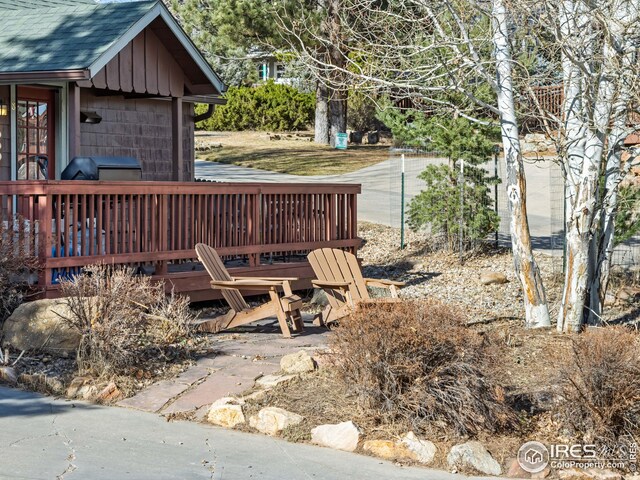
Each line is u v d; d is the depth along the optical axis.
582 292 9.59
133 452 6.17
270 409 6.91
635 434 6.75
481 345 7.07
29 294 9.48
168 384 7.75
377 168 31.48
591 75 8.98
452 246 16.08
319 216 13.26
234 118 46.41
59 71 11.86
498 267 15.01
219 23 29.38
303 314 11.59
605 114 9.21
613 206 10.02
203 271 11.26
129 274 8.85
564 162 9.73
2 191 9.75
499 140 15.62
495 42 9.77
